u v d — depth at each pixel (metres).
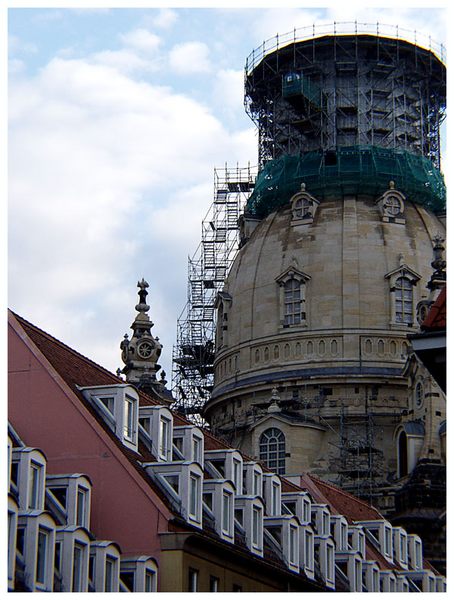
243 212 164.25
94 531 59.50
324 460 139.12
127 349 133.75
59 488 55.62
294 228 149.50
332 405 141.12
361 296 144.00
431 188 152.75
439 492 127.44
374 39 154.12
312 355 143.25
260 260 150.25
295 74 154.50
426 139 157.38
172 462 62.03
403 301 144.12
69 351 66.56
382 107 154.75
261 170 159.00
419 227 148.88
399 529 101.75
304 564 74.25
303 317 144.62
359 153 151.75
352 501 102.19
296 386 142.50
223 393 147.75
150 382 131.12
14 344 61.94
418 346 47.97
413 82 156.50
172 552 58.72
